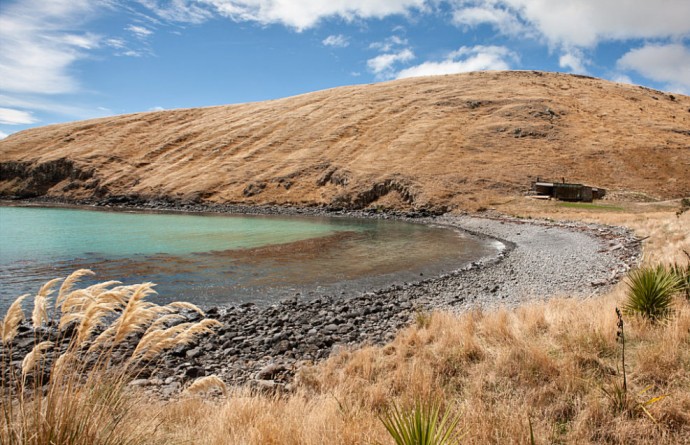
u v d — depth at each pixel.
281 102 110.50
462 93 95.88
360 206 62.91
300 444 4.70
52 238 33.72
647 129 79.88
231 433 4.94
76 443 3.26
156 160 87.12
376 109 93.19
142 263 23.97
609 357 6.82
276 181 71.94
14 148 96.56
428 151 72.75
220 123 100.75
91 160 86.88
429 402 5.08
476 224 46.47
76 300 3.76
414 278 21.12
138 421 4.44
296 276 21.36
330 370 8.19
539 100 88.44
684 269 10.60
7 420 3.19
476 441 4.43
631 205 52.12
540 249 29.36
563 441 4.65
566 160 68.06
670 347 6.43
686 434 4.57
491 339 8.51
